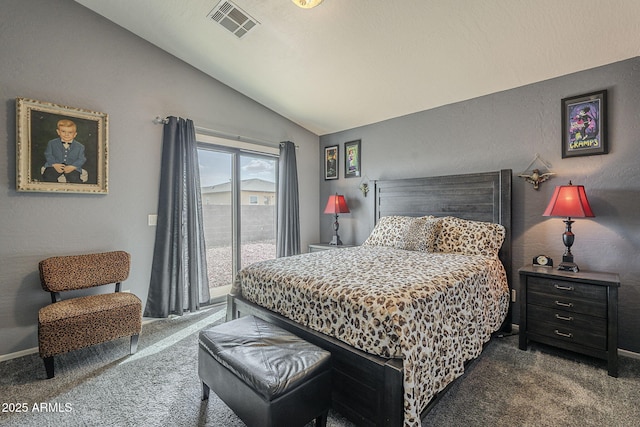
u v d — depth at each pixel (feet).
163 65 10.29
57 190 8.23
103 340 7.29
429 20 7.39
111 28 9.20
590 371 6.93
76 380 6.64
